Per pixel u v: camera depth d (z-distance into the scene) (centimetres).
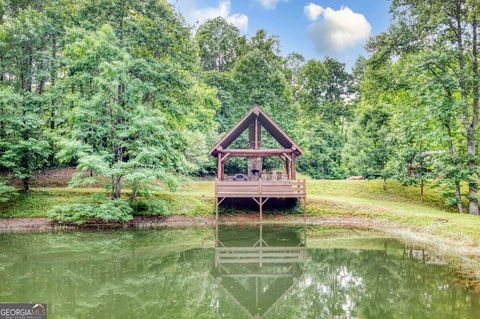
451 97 2258
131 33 2545
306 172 4759
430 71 2319
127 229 2166
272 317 854
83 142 2156
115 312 876
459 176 2209
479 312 837
